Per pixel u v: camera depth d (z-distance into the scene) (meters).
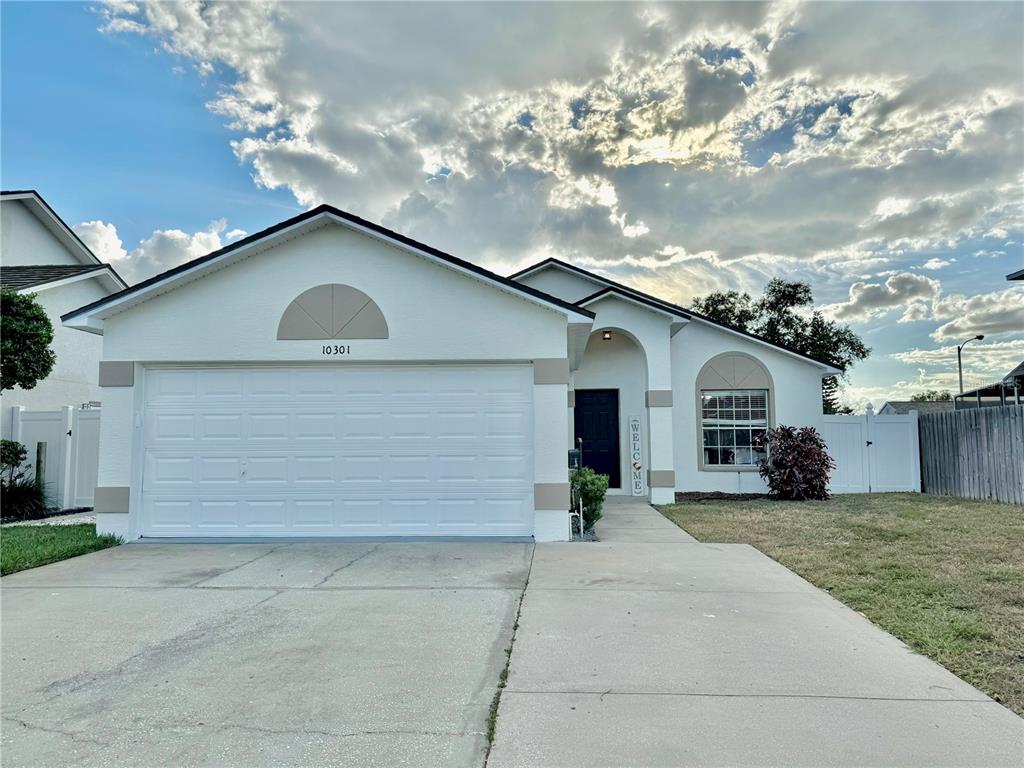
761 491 15.34
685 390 15.68
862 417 15.56
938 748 3.20
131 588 6.57
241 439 9.32
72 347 15.74
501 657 4.54
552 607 5.77
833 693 3.88
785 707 3.68
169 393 9.40
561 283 16.38
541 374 9.18
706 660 4.45
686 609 5.69
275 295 9.30
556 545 8.75
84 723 3.57
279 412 9.35
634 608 5.73
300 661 4.49
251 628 5.25
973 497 13.63
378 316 9.24
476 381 9.34
